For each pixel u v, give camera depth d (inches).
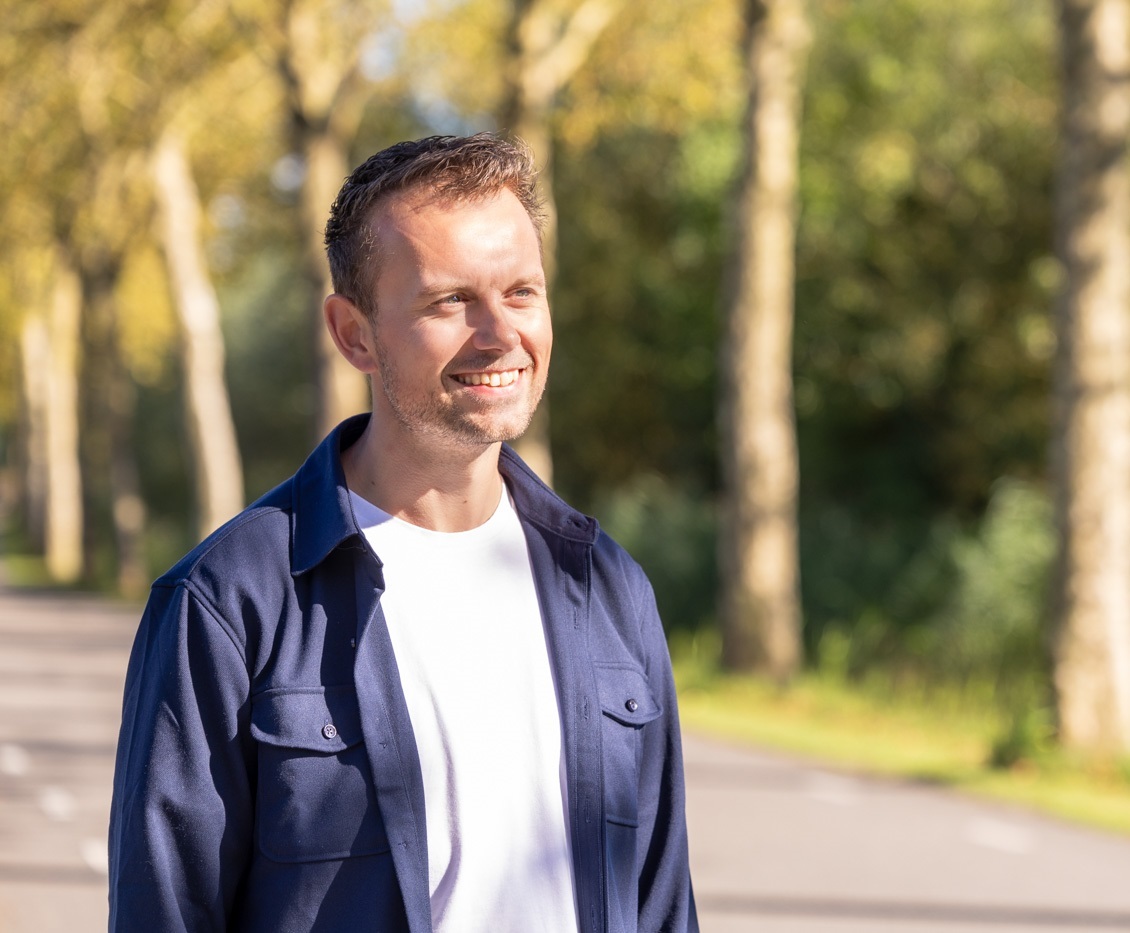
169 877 75.0
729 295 721.6
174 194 1160.8
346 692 77.7
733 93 872.3
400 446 81.7
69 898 313.4
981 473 1104.8
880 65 992.2
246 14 828.0
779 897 318.3
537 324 80.6
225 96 1139.3
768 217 713.6
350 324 82.4
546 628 83.4
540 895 79.1
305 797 75.9
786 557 722.2
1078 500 490.3
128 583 1444.4
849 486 1151.0
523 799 80.0
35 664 759.7
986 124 1010.7
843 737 562.6
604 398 1282.0
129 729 78.5
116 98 1051.3
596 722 82.4
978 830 390.0
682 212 1135.6
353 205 79.8
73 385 1841.8
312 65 826.2
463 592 82.3
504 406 79.4
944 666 775.1
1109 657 486.3
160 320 1646.2
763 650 716.0
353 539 79.7
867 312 1082.7
